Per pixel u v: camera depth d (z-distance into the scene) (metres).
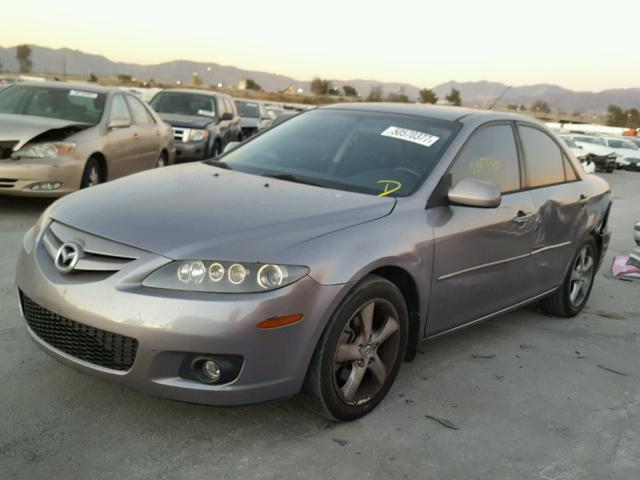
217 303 2.64
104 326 2.69
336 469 2.75
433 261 3.43
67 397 3.12
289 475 2.67
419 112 4.21
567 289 5.09
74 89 8.34
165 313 2.63
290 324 2.76
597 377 4.11
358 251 2.98
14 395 3.09
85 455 2.67
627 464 3.05
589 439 3.27
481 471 2.87
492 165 4.09
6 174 6.78
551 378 4.01
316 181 3.65
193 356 2.70
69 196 3.45
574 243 4.96
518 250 4.21
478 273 3.85
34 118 7.44
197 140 13.11
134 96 9.36
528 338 4.70
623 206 14.98
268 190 3.40
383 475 2.75
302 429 3.04
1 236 6.02
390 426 3.17
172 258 2.70
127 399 3.15
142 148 9.05
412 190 3.52
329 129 4.17
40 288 2.90
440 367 3.98
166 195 3.25
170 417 3.02
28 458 2.60
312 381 2.94
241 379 2.72
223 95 15.32
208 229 2.85
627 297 6.22
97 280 2.76
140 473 2.59
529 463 2.98
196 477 2.60
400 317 3.29
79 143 7.30
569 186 4.92
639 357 4.57
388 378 3.33
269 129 4.51
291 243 2.83
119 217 2.98
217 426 2.99
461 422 3.30
